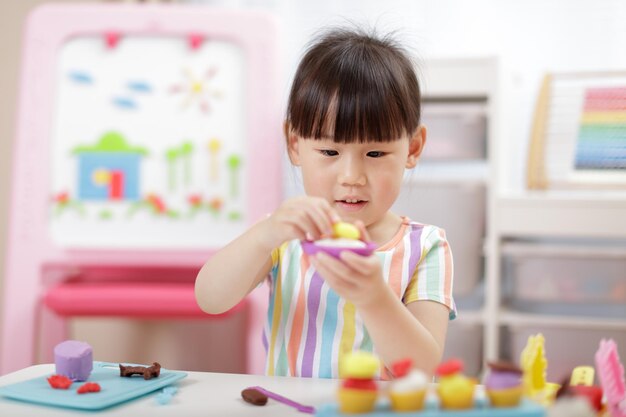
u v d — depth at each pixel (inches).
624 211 67.5
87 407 22.1
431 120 73.7
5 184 79.7
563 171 76.9
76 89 68.5
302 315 32.9
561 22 80.4
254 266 29.9
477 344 71.8
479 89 69.7
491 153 69.7
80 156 68.1
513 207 69.4
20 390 23.8
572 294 71.6
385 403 18.1
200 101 68.2
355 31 37.3
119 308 62.0
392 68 31.5
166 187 68.0
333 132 30.4
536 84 81.0
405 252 33.7
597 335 69.7
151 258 66.3
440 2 81.4
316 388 25.4
